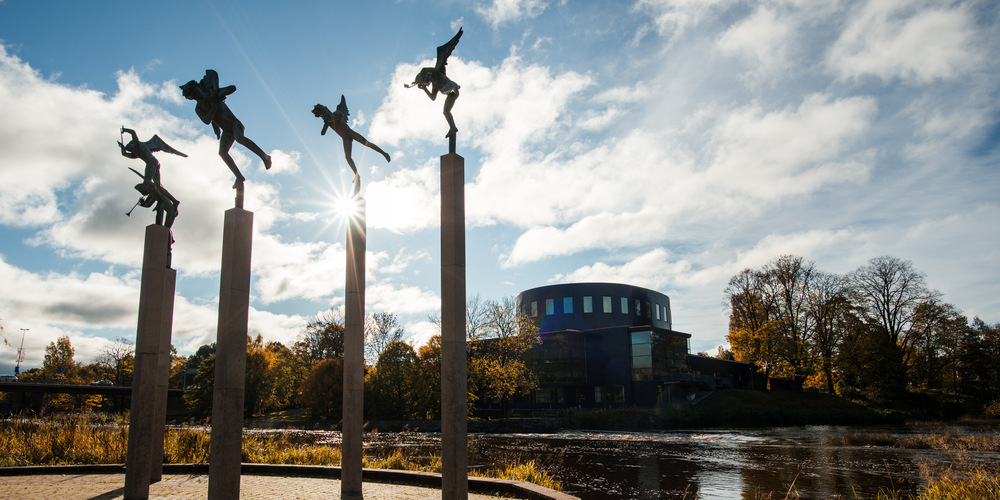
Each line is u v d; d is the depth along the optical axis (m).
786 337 63.44
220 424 8.88
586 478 19.92
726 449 29.91
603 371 68.62
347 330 11.48
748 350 66.06
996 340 63.69
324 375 58.50
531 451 29.06
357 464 11.06
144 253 11.39
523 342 56.41
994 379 61.16
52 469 14.15
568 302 82.12
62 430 17.41
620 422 51.72
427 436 40.97
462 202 9.52
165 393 12.80
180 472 14.33
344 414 11.22
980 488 11.67
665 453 28.02
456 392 8.83
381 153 12.52
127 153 11.88
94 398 77.12
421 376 55.12
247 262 9.55
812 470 21.50
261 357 64.25
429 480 12.28
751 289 69.25
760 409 55.28
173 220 12.48
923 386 62.50
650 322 86.56
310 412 59.62
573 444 33.72
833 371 65.06
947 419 56.41
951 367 62.41
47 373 82.81
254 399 63.03
